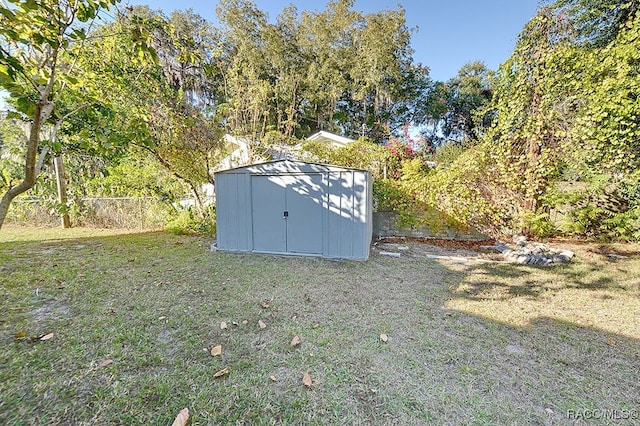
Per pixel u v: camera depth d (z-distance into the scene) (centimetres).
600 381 199
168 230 773
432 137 2219
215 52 892
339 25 1867
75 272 420
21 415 161
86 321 274
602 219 593
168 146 709
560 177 609
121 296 336
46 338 241
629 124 486
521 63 615
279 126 1039
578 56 552
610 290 369
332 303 326
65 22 213
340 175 508
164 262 482
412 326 275
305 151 837
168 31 326
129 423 158
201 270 440
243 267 459
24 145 853
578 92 553
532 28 599
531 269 459
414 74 2061
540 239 625
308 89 1859
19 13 196
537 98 605
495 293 361
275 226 545
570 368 213
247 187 552
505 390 189
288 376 200
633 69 482
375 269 457
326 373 204
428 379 199
